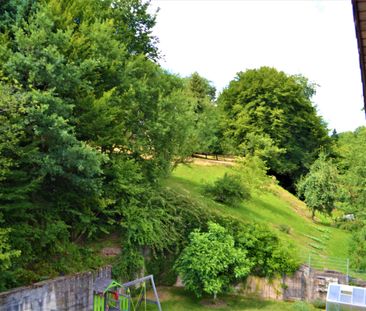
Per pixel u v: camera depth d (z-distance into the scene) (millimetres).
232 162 42969
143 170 21109
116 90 19625
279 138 47969
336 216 37312
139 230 18734
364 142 28812
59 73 14711
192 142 26250
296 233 30000
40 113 13156
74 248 16750
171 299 19578
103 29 18266
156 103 21391
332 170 35875
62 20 17281
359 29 4500
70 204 17062
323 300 20406
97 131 17406
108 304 14820
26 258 14258
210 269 18828
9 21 16859
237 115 49062
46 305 13727
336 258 24891
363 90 6195
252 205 32906
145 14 25312
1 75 13633
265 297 21141
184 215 21797
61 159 14195
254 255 21453
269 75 50281
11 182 14227
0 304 11984
